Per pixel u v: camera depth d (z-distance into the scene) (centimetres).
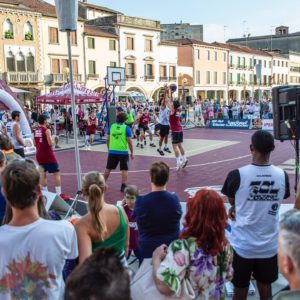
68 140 2181
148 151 1688
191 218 268
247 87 7325
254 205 355
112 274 139
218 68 6556
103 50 4688
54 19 4159
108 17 4878
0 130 1452
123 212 340
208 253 262
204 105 3294
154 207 355
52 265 250
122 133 952
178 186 1048
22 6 3922
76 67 4409
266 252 357
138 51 5116
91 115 1833
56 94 2000
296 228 185
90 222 318
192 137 2244
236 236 367
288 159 1426
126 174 967
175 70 5728
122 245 336
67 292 137
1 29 3728
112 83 2316
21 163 255
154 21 5309
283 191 360
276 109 650
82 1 5834
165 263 261
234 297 377
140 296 278
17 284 248
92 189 319
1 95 1320
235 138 2159
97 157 1594
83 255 306
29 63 3975
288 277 185
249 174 356
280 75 8388
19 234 248
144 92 5238
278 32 10356
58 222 262
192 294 260
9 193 247
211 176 1162
